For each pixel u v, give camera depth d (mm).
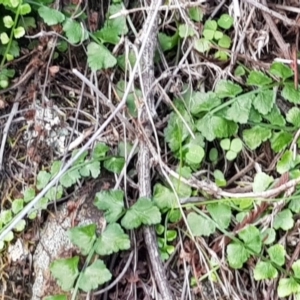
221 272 139
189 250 140
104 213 136
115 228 131
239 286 139
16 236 140
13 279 139
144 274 139
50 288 134
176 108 146
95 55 142
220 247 139
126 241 130
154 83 144
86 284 126
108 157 141
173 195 139
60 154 146
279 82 145
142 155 141
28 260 139
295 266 135
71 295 129
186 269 139
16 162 146
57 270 127
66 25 143
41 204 138
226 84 143
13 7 139
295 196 138
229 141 144
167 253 138
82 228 130
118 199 134
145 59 144
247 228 135
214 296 138
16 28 141
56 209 140
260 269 134
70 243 136
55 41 146
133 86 142
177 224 141
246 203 139
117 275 136
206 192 141
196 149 141
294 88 145
